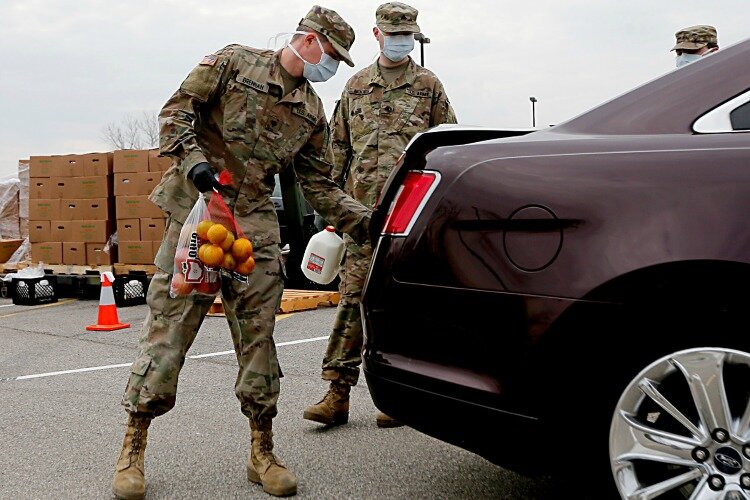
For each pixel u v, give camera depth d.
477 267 2.32
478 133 2.67
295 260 9.48
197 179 2.76
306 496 2.98
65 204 9.95
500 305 2.26
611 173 2.21
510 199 2.30
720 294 2.06
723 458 2.10
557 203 2.23
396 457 3.43
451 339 2.36
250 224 3.05
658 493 2.16
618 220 2.15
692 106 2.30
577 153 2.30
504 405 2.25
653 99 2.39
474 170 2.40
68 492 3.09
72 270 9.92
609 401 2.19
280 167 3.13
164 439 3.77
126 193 9.41
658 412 2.24
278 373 3.12
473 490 3.00
